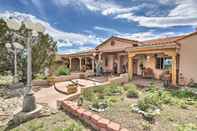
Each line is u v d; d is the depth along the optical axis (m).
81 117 5.82
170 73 13.59
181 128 4.59
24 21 6.66
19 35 14.88
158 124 5.02
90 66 25.31
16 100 9.31
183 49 12.89
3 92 11.30
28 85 6.85
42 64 17.67
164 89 10.80
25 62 16.33
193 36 12.50
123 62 20.23
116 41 20.92
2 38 15.23
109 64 22.44
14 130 5.27
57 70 19.64
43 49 17.44
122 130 4.17
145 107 6.14
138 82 14.04
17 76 14.85
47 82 15.08
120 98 8.41
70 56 27.08
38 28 6.95
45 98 9.85
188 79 12.64
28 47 7.00
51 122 5.73
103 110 6.27
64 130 4.80
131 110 6.27
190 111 6.39
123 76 15.23
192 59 12.49
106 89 10.19
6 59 15.79
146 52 14.07
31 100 6.71
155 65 16.44
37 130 5.08
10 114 6.95
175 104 7.40
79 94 9.03
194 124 5.00
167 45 12.38
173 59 12.34
